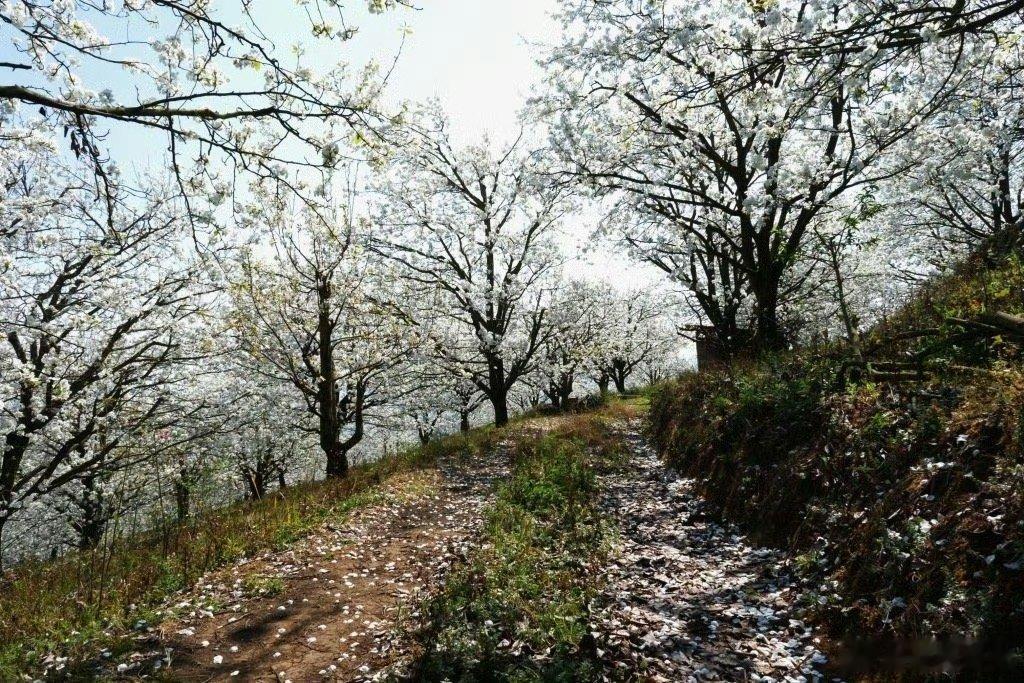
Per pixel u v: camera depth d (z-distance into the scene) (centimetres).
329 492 1398
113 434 1639
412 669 547
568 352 3153
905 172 1403
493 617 612
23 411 1404
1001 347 730
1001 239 1077
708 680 478
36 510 1897
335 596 761
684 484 1091
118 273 1536
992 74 989
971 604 433
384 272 2116
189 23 519
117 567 917
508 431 2092
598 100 1256
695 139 1368
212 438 1864
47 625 712
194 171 577
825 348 1084
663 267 2166
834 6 645
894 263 2325
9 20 511
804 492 743
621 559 779
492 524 990
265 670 585
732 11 898
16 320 1344
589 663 494
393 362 2022
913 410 699
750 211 1323
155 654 617
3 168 1168
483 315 2138
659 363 5706
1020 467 492
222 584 806
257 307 1731
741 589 640
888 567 521
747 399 1061
